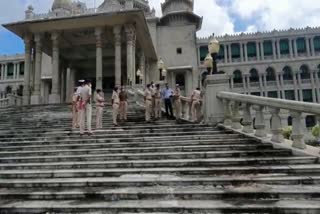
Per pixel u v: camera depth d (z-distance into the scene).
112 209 4.98
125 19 25.34
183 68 42.88
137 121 13.10
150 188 5.90
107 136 10.12
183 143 8.83
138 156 7.95
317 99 45.88
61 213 5.05
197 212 4.77
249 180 5.94
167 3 45.78
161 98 14.82
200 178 6.17
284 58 47.62
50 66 41.00
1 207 5.21
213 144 8.62
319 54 46.97
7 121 14.18
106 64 34.12
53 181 6.43
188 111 14.91
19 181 6.52
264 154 7.54
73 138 10.16
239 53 48.94
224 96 10.43
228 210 4.70
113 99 12.50
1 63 52.34
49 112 16.36
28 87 26.05
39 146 9.38
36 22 25.42
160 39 44.72
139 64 31.97
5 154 8.88
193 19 45.09
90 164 7.56
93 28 26.50
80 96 10.75
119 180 6.27
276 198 5.17
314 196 5.12
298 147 7.55
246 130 9.30
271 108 8.32
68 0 37.66
